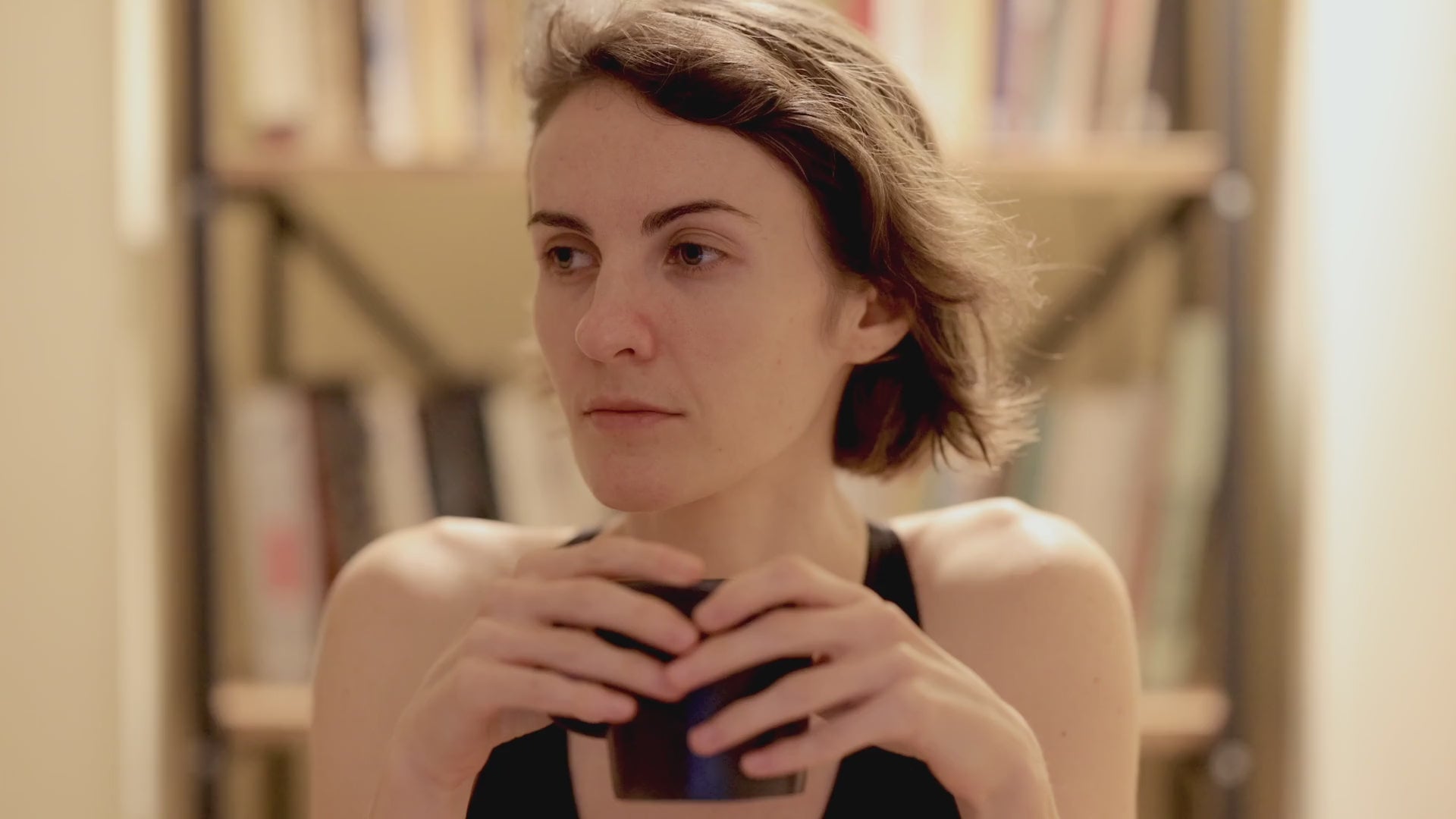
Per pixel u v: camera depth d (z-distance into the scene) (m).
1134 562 1.67
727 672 0.63
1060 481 1.68
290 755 1.97
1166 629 1.66
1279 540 1.75
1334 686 1.57
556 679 0.65
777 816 0.90
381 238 1.97
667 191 0.77
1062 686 0.98
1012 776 0.71
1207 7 1.77
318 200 1.96
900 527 1.08
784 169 0.80
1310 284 1.66
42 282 1.63
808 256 0.82
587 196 0.78
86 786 1.64
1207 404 1.65
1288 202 1.74
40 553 1.64
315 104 1.64
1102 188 1.66
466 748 0.70
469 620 1.07
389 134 1.65
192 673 1.80
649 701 0.64
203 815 1.64
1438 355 1.30
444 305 1.98
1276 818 1.74
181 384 1.80
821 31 0.87
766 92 0.78
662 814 0.91
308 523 1.66
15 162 1.62
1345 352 1.54
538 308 0.83
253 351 1.93
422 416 1.68
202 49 1.63
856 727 0.66
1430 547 1.33
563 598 0.66
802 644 0.65
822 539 0.94
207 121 1.63
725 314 0.78
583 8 0.82
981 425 1.03
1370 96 1.48
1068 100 1.66
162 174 1.74
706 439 0.79
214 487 1.66
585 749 0.92
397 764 0.73
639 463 0.79
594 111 0.79
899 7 1.65
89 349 1.63
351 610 1.08
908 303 0.90
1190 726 1.63
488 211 1.98
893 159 0.86
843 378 0.93
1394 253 1.41
